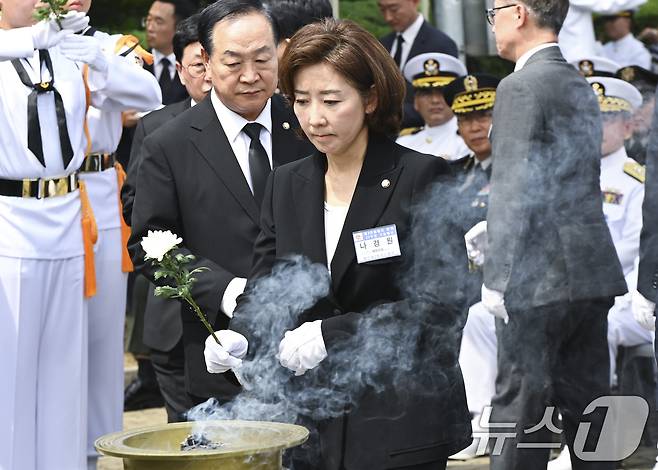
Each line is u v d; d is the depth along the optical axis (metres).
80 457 14.52
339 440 9.96
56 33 13.37
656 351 12.03
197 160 12.20
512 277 12.73
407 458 9.82
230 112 12.31
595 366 13.51
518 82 12.88
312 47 9.64
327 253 10.02
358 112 9.77
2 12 13.83
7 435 13.83
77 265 14.30
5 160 13.77
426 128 20.97
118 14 27.59
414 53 22.75
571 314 13.13
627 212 17.16
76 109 14.03
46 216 13.94
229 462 7.77
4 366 13.81
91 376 15.24
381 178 9.94
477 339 17.09
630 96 17.30
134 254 12.18
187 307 12.02
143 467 7.84
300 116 9.90
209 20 12.03
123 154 20.19
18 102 13.69
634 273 16.73
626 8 22.66
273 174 10.45
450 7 24.44
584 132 13.05
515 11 13.47
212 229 12.13
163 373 14.07
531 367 13.38
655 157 11.92
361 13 27.78
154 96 14.75
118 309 15.38
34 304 13.95
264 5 12.60
